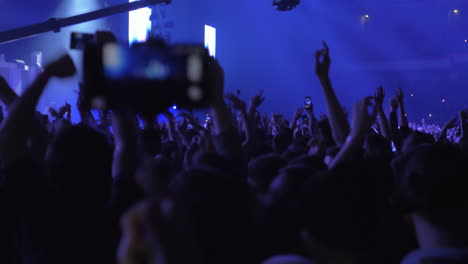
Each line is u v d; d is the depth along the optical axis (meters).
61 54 1.82
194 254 1.05
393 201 1.57
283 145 5.04
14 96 2.33
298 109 6.88
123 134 2.15
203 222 1.27
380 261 1.41
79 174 1.83
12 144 1.79
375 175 1.53
